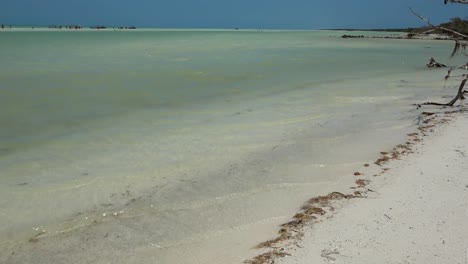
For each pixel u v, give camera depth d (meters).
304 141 7.54
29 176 5.94
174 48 31.98
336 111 9.91
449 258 3.68
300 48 36.34
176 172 6.13
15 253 4.12
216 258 3.94
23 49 27.06
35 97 11.06
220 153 6.92
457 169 5.72
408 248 3.86
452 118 8.70
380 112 9.76
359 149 6.98
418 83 14.58
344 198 5.07
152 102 10.87
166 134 8.00
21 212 4.91
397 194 5.05
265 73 16.98
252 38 59.91
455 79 15.52
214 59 22.73
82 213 4.92
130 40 44.19
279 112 9.83
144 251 4.14
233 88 13.20
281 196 5.30
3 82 13.17
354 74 17.14
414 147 6.85
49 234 4.47
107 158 6.69
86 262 3.97
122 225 4.66
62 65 18.11
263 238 4.26
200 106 10.48
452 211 4.52
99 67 17.70
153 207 5.07
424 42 55.44
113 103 10.62
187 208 5.04
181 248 4.17
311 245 4.00
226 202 5.18
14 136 7.71
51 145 7.29
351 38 68.62
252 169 6.23
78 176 5.96
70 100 10.84
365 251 3.84
